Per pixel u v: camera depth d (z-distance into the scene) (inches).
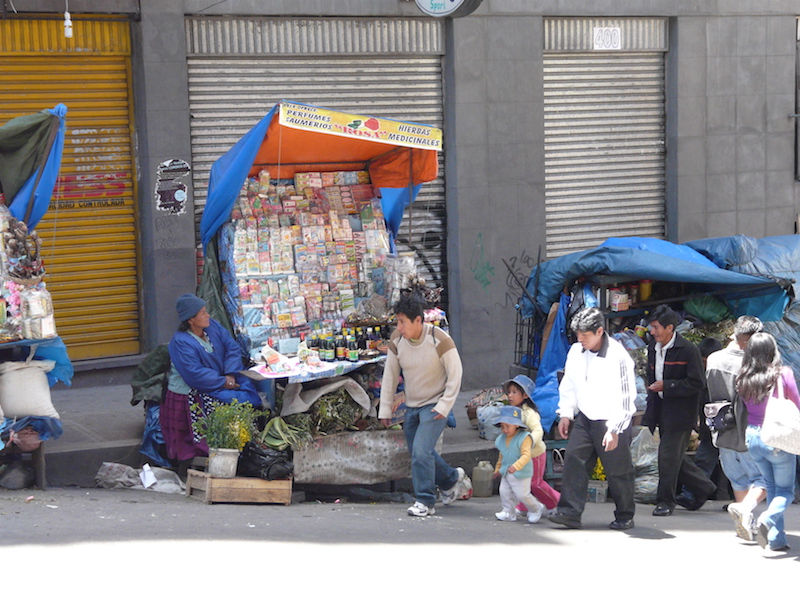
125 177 390.9
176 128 387.9
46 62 374.3
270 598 171.5
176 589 173.5
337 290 314.0
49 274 382.0
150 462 305.7
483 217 438.3
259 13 395.5
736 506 243.3
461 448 337.7
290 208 317.7
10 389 273.0
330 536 228.7
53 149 274.7
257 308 302.5
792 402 230.5
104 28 380.2
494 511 293.6
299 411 289.6
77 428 325.4
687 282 335.6
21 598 164.6
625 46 466.0
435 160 319.3
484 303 441.7
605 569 208.4
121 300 395.2
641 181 481.4
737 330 255.6
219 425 275.0
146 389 304.0
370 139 280.4
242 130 403.9
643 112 478.0
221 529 229.6
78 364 383.6
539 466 276.8
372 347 302.5
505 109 438.3
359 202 331.9
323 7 404.8
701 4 473.4
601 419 251.1
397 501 313.1
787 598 190.7
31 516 235.9
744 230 496.1
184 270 395.2
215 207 299.6
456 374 265.0
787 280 323.3
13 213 275.9
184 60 386.6
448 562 206.7
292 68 408.8
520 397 272.7
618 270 318.7
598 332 249.4
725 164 488.1
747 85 488.7
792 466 236.8
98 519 236.4
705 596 190.1
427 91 432.5
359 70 419.8
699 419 310.8
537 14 440.5
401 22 422.9
